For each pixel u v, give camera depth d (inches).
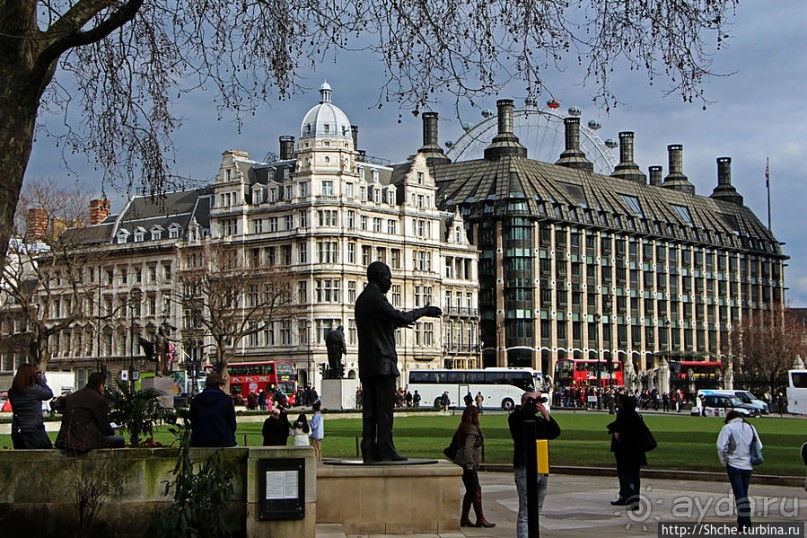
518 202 5989.2
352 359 5059.1
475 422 955.3
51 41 793.6
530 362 5885.8
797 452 1809.8
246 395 4480.8
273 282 4382.4
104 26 759.1
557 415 3782.0
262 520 764.0
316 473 840.3
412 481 877.2
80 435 771.4
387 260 5324.8
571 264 6254.9
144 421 853.2
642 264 6811.0
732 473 909.8
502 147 6609.3
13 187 762.8
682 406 4793.3
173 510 721.6
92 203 5900.6
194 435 827.4
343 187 5103.3
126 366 5408.5
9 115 761.0
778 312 6894.7
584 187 6569.9
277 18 891.4
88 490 761.6
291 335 5049.2
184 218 5536.4
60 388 4082.2
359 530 868.0
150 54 952.9
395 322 914.7
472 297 5851.4
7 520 762.8
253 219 5265.8
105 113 978.1
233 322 4500.5
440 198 6230.3
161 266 5452.8
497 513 1055.6
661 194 7327.8
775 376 6205.7
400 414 3705.7
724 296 7554.1
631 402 1083.9
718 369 5452.8
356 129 6013.8
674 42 864.9
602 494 1190.9
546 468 781.9
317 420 1574.8
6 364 5738.2
